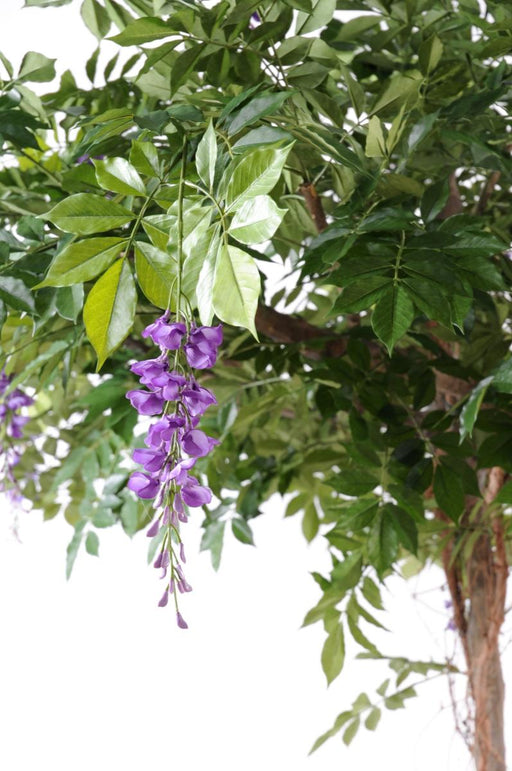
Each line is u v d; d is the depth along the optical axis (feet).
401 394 6.77
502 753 7.62
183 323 4.73
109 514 7.54
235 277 4.66
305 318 8.29
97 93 6.71
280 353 7.07
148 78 6.15
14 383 6.56
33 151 6.72
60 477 7.92
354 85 5.89
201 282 4.77
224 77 5.83
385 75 6.75
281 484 7.82
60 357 6.65
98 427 8.06
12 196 6.57
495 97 5.84
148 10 6.10
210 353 4.69
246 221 4.66
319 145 5.41
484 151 5.92
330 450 7.34
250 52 5.75
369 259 5.26
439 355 6.69
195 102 5.68
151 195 5.10
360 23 6.57
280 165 4.66
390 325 5.16
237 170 4.71
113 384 7.26
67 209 5.00
